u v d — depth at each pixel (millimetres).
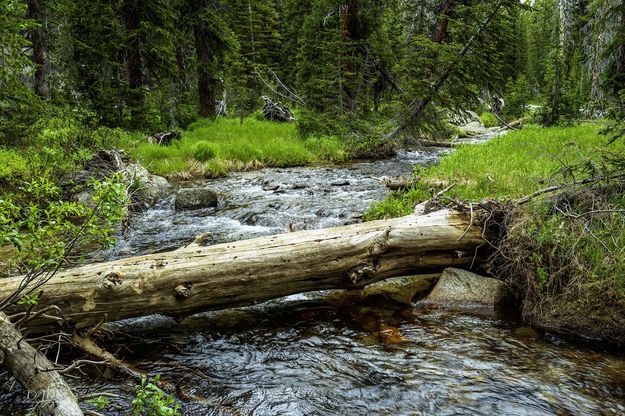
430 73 17734
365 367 4215
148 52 20203
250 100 30344
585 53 22203
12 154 11828
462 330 4891
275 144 18406
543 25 48344
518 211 5672
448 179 10359
